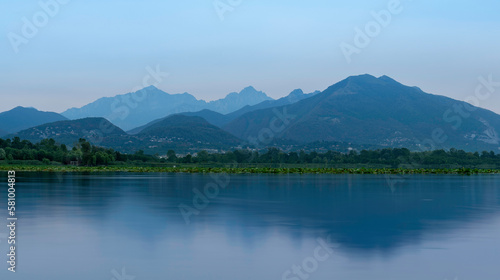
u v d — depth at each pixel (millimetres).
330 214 60594
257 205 70688
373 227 50406
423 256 37406
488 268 34125
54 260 35500
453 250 39469
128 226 49656
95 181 126500
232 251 38688
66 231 46531
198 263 34938
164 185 114250
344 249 39750
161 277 31656
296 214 60156
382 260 36188
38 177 142125
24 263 34625
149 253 37812
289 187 112312
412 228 49938
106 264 34500
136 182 125500
